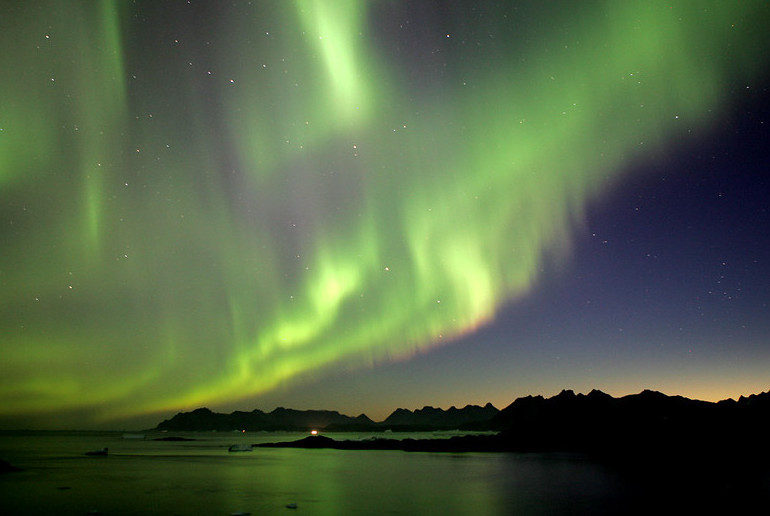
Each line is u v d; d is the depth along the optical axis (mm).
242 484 35219
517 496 28312
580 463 51188
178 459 65250
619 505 24875
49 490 32188
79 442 148375
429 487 32781
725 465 46719
